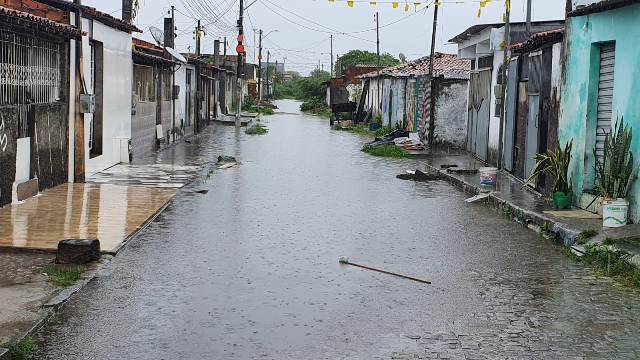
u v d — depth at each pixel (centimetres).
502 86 2102
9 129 1331
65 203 1395
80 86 1722
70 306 781
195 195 1608
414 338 704
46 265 934
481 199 1603
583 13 1366
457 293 866
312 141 3334
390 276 941
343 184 1872
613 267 970
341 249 1102
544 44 1716
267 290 862
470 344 689
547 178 1546
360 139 3522
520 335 717
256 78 10675
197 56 4494
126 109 2223
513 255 1080
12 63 1351
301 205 1514
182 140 3192
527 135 1883
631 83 1209
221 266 975
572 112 1461
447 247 1130
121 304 793
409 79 3691
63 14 1638
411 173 2097
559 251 1110
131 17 2786
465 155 2764
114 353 650
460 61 3762
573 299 846
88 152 1816
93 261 968
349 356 653
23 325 693
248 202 1534
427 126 3130
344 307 800
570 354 667
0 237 1065
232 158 2358
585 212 1334
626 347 687
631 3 1195
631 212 1193
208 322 740
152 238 1143
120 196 1512
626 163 1204
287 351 663
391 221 1354
